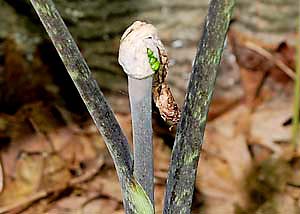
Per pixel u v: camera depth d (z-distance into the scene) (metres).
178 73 0.69
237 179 0.62
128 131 0.66
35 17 0.67
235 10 0.69
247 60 0.70
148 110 0.31
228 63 0.70
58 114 0.67
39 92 0.68
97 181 0.62
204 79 0.30
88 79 0.31
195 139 0.31
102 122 0.31
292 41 0.70
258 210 0.59
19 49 0.69
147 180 0.32
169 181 0.32
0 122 0.65
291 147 0.64
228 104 0.69
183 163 0.31
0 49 0.69
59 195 0.60
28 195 0.60
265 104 0.69
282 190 0.60
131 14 0.67
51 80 0.69
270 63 0.70
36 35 0.68
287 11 0.69
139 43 0.30
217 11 0.28
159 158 0.63
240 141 0.65
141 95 0.31
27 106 0.67
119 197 0.60
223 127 0.67
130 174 0.32
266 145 0.65
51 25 0.29
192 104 0.30
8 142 0.63
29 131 0.65
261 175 0.62
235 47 0.70
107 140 0.32
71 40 0.30
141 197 0.32
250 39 0.70
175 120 0.32
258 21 0.69
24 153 0.63
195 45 0.68
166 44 0.69
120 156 0.32
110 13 0.66
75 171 0.63
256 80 0.69
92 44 0.68
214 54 0.29
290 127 0.66
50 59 0.69
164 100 0.31
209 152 0.64
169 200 0.32
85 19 0.66
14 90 0.68
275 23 0.70
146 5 0.67
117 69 0.68
